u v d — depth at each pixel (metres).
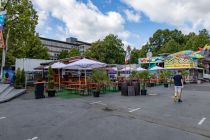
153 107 10.48
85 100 12.90
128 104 11.38
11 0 24.27
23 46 24.94
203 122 7.51
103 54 53.59
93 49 55.12
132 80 16.59
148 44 66.81
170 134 6.11
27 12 24.45
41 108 10.10
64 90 18.91
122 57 54.81
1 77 20.30
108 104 11.37
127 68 28.62
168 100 12.98
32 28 25.31
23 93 17.05
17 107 10.41
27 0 25.28
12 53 24.88
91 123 7.30
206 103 11.84
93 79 15.63
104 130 6.46
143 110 9.72
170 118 8.12
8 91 15.97
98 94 14.66
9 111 9.36
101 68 18.22
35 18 26.16
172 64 37.19
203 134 6.13
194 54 35.81
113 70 26.80
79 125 7.02
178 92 12.46
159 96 15.06
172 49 56.38
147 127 6.83
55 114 8.73
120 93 17.00
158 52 59.56
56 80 21.25
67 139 5.60
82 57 22.67
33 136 5.82
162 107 10.50
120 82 18.95
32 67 25.38
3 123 7.23
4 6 23.67
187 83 33.41
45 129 6.51
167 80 28.08
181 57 36.22
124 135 5.98
